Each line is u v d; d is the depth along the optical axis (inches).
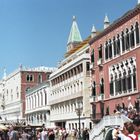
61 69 3127.5
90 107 2496.3
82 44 3358.8
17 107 4699.8
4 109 5403.5
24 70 4601.4
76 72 2741.1
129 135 367.2
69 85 2918.3
